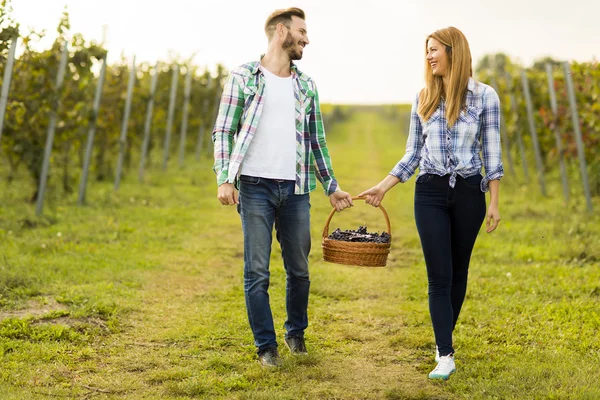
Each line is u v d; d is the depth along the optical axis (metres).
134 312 5.74
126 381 4.21
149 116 16.89
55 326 5.14
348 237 4.63
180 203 12.76
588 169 14.79
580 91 14.59
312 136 4.71
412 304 6.14
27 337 4.97
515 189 16.00
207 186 16.02
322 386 4.13
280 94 4.52
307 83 4.64
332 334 5.25
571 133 14.44
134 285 6.62
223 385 4.11
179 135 23.70
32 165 11.62
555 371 4.27
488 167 4.32
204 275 7.25
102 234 9.11
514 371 4.29
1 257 7.32
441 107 4.34
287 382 4.18
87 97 12.66
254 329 4.50
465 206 4.31
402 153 31.22
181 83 21.88
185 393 4.00
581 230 9.72
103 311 5.66
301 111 4.57
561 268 7.50
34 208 11.01
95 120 12.28
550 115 14.34
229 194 4.37
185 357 4.67
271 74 4.55
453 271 4.54
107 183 15.76
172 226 10.20
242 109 4.50
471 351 4.78
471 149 4.33
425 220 4.32
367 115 86.62
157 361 4.58
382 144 41.44
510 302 6.07
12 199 11.77
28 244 8.10
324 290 6.52
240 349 4.83
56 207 11.29
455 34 4.31
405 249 8.93
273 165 4.46
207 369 4.43
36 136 11.70
